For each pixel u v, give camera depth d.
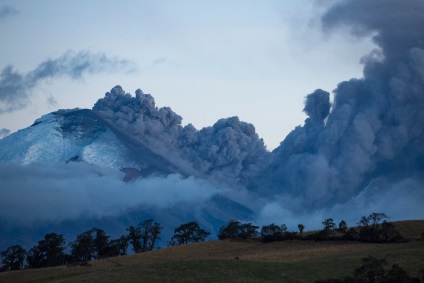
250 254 149.38
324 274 103.50
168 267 107.25
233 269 106.31
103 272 106.31
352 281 92.69
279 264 112.81
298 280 99.88
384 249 130.50
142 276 100.69
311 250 142.75
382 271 93.12
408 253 115.69
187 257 151.25
